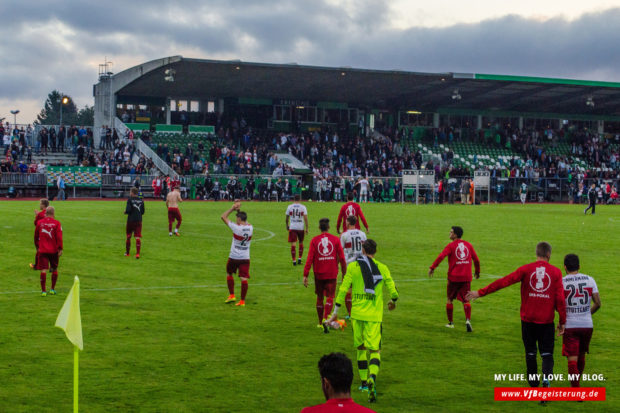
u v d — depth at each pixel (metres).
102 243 24.62
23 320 13.27
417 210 46.66
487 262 21.58
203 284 17.39
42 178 54.50
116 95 69.19
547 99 77.81
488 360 11.12
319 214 39.75
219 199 58.34
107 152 59.62
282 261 21.42
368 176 64.56
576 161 79.00
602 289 17.30
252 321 13.52
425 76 64.69
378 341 9.66
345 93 72.31
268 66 59.78
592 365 10.98
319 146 68.56
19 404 8.80
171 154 63.59
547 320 9.25
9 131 59.88
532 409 9.02
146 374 10.09
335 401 5.39
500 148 78.31
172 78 58.19
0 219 32.50
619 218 42.28
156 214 38.47
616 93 74.50
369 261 9.96
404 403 9.16
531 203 64.69
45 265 15.66
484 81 67.25
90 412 8.55
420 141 77.31
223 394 9.29
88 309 14.27
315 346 11.76
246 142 67.38
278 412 8.66
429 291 16.92
